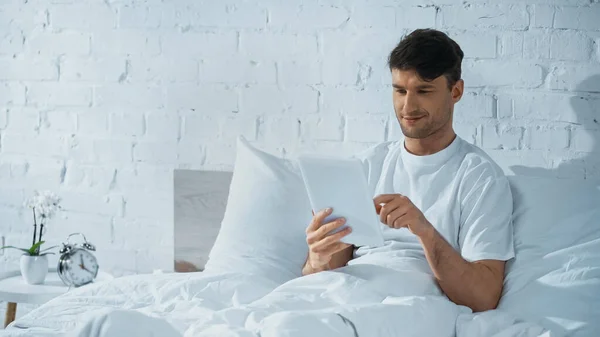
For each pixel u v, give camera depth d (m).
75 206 3.05
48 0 3.01
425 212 2.28
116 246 3.02
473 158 2.28
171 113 2.92
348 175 1.94
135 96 2.95
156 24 2.91
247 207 2.54
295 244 2.48
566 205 2.30
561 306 2.08
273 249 2.46
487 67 2.58
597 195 2.31
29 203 2.83
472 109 2.61
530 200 2.33
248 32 2.81
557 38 2.53
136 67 2.94
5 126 3.10
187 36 2.88
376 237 1.98
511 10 2.55
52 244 3.09
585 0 2.50
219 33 2.85
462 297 2.12
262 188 2.55
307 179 2.00
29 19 3.04
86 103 3.00
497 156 2.60
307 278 2.08
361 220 1.98
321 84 2.75
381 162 2.41
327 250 2.12
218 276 2.21
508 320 2.02
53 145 3.05
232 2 2.82
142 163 2.97
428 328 1.93
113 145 2.99
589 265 2.14
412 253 2.25
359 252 2.33
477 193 2.23
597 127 2.51
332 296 2.01
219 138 2.87
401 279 2.07
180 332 1.69
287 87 2.79
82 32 2.99
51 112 3.05
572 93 2.52
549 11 2.53
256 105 2.83
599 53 2.49
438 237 2.08
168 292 2.15
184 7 2.88
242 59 2.83
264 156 2.62
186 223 2.88
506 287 2.18
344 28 2.71
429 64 2.18
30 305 3.13
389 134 2.69
